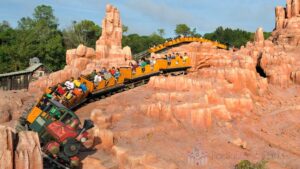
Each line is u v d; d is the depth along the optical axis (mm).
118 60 45688
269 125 32375
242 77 38094
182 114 29250
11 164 15586
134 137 25625
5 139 15680
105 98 35250
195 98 31750
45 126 21156
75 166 20500
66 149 20328
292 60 44344
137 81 39875
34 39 74312
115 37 48594
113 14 48375
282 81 41656
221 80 37344
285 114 34625
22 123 23406
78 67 43938
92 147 23984
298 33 51844
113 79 36125
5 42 83188
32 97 34719
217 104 32250
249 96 35844
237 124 31344
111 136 23891
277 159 25672
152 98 32812
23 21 90625
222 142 27469
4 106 29312
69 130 20750
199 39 64562
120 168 21344
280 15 57125
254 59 45438
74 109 31391
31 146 16719
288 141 29344
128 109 30375
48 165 20312
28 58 69500
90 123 21594
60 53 75688
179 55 46469
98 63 44375
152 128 26875
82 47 44594
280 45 50844
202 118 29219
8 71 65938
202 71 40000
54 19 93438
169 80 35938
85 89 31969
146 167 21047
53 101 22656
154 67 41656
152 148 24109
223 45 64312
